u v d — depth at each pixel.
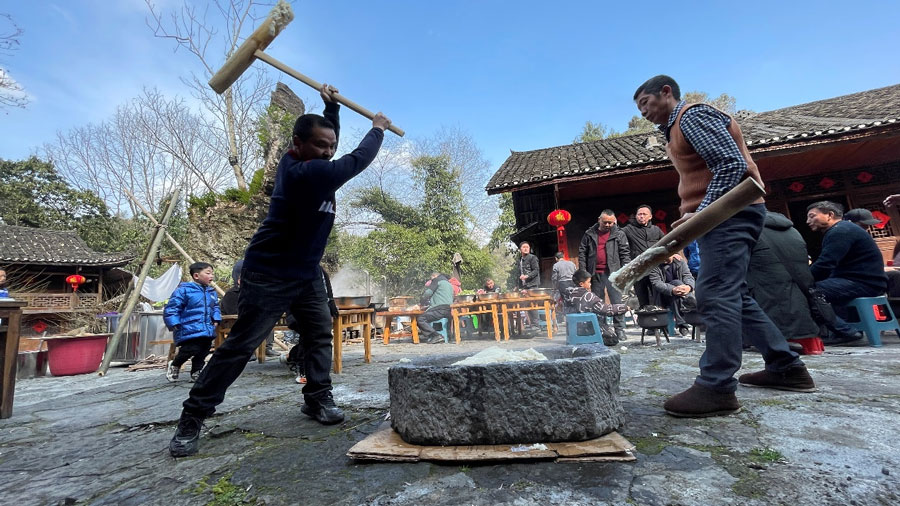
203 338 4.52
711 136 1.99
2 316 2.97
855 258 4.30
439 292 7.84
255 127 16.77
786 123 9.45
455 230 18.16
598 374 1.73
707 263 2.09
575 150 13.09
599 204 11.12
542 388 1.65
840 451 1.47
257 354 5.55
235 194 14.84
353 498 1.33
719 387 1.97
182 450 1.87
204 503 1.37
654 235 6.14
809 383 2.31
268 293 2.07
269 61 2.26
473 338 8.12
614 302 6.18
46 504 1.44
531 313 8.88
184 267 13.71
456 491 1.33
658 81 2.33
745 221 2.06
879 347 3.99
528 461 1.52
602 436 1.69
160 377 4.90
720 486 1.27
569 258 11.02
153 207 20.02
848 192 9.70
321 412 2.31
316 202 2.07
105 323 9.59
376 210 19.83
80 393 3.94
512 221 20.12
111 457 1.92
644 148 10.43
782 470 1.35
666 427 1.86
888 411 1.89
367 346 5.02
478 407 1.66
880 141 8.36
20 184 25.61
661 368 3.43
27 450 2.09
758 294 3.65
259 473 1.60
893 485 1.22
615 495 1.24
